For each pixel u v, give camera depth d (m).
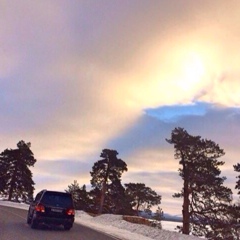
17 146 71.38
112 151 57.38
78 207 62.31
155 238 19.31
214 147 41.56
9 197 68.50
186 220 39.62
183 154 42.09
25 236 14.95
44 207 18.80
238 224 38.31
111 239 16.48
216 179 40.34
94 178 57.38
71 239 15.20
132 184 65.88
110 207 58.31
